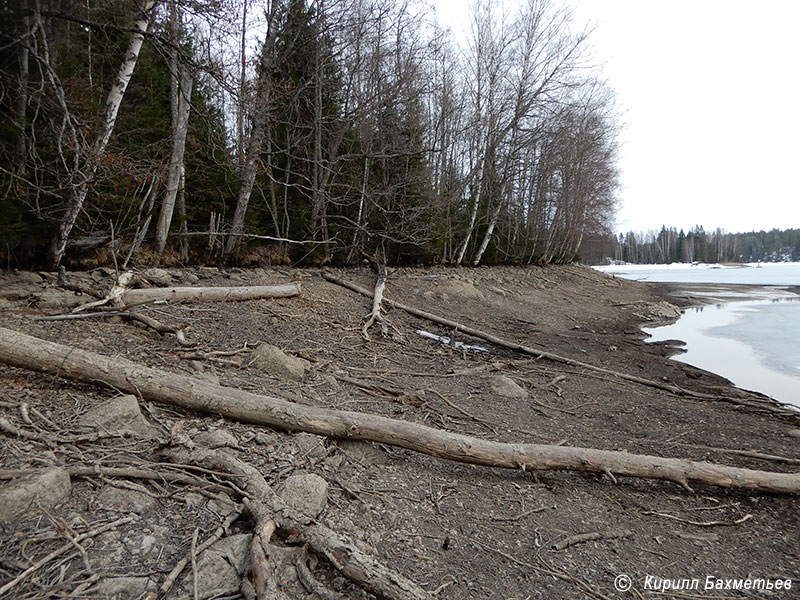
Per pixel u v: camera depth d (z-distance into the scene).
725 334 13.19
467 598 2.40
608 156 29.09
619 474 3.97
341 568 2.21
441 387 6.11
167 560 2.12
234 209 12.42
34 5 6.73
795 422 6.11
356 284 11.54
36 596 1.80
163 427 3.28
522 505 3.51
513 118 20.33
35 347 3.45
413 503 3.24
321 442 3.58
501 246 26.56
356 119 12.84
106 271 7.85
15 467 2.48
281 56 12.20
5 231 6.75
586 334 12.13
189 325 6.05
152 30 7.66
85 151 6.34
